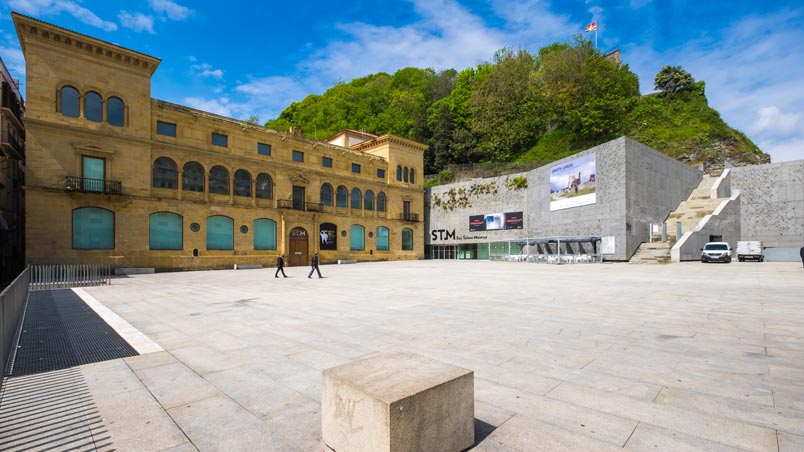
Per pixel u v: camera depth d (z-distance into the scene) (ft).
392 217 170.09
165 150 106.22
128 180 98.84
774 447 10.34
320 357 19.84
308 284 62.64
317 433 11.71
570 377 16.28
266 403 14.03
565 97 202.49
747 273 69.97
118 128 97.81
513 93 212.84
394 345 21.97
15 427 12.13
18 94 118.52
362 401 9.46
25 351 21.38
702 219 120.57
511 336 23.68
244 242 121.19
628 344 21.43
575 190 127.24
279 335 24.90
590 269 89.45
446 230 180.75
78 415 13.05
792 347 20.40
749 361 18.12
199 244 111.14
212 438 11.40
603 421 12.15
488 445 10.78
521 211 154.51
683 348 20.48
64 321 30.58
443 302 39.01
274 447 10.84
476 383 15.69
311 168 141.49
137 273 94.89
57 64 90.02
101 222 95.04
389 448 8.58
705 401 13.57
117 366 18.57
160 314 33.63
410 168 180.86
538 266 107.76
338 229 149.69
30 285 58.49
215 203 115.03
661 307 33.71
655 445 10.59
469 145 212.02
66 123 90.58
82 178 91.61
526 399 14.01
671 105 200.34
